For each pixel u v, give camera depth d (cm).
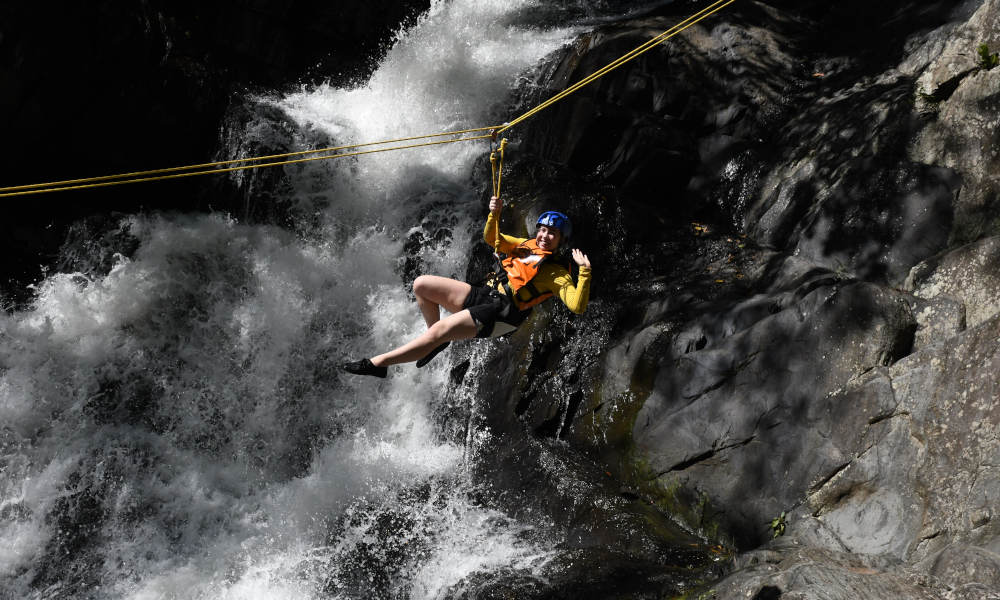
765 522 630
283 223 977
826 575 483
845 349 647
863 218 770
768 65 991
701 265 830
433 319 505
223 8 1127
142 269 889
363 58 1270
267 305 906
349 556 697
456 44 1159
